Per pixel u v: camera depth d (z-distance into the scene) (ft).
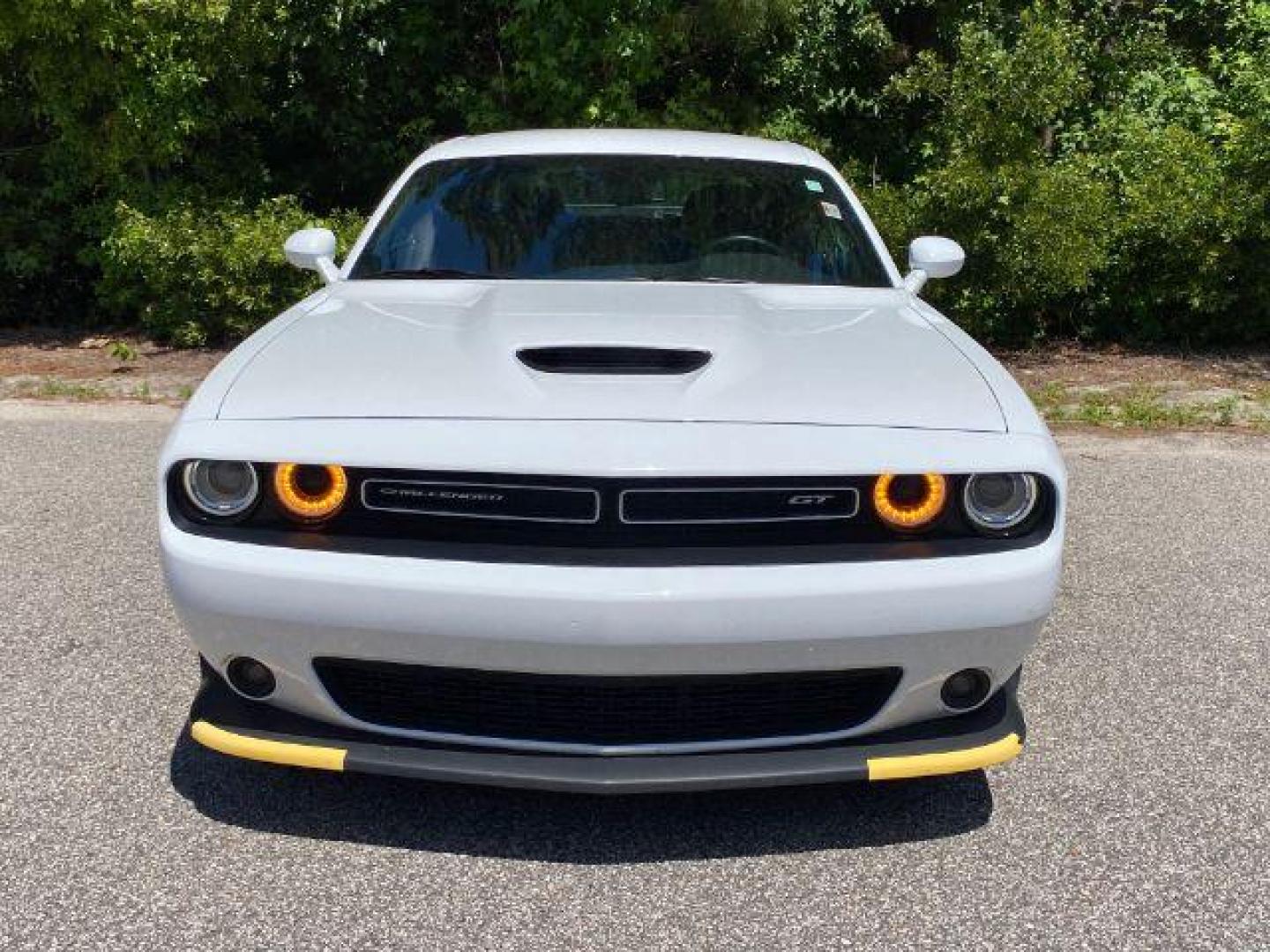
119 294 28.19
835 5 32.04
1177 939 7.71
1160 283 27.63
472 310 10.49
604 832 8.84
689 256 12.28
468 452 7.84
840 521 8.02
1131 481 18.65
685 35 29.91
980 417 8.45
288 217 27.17
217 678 8.70
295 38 28.48
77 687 10.99
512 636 7.70
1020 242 25.71
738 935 7.70
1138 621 13.09
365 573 7.76
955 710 8.46
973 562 7.97
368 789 9.36
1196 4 35.01
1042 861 8.56
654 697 8.07
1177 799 9.43
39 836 8.63
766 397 8.47
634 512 7.84
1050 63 25.89
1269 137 26.40
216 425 8.22
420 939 7.61
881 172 34.50
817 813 9.16
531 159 13.69
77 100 26.99
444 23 31.37
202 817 8.93
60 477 17.89
